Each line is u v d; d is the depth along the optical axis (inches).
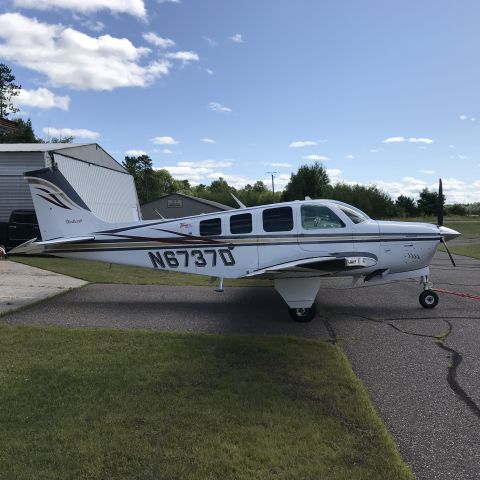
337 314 254.2
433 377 157.3
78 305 274.7
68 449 105.6
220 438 110.8
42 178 287.0
